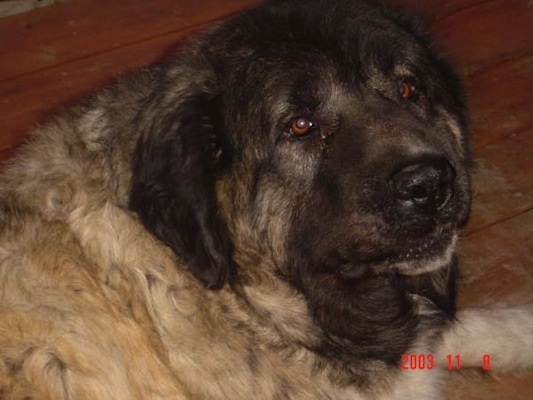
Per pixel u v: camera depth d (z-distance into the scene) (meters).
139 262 1.46
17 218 1.46
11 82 2.00
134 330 1.45
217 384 1.46
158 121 1.46
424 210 1.42
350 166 1.44
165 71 1.52
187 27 2.12
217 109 1.47
